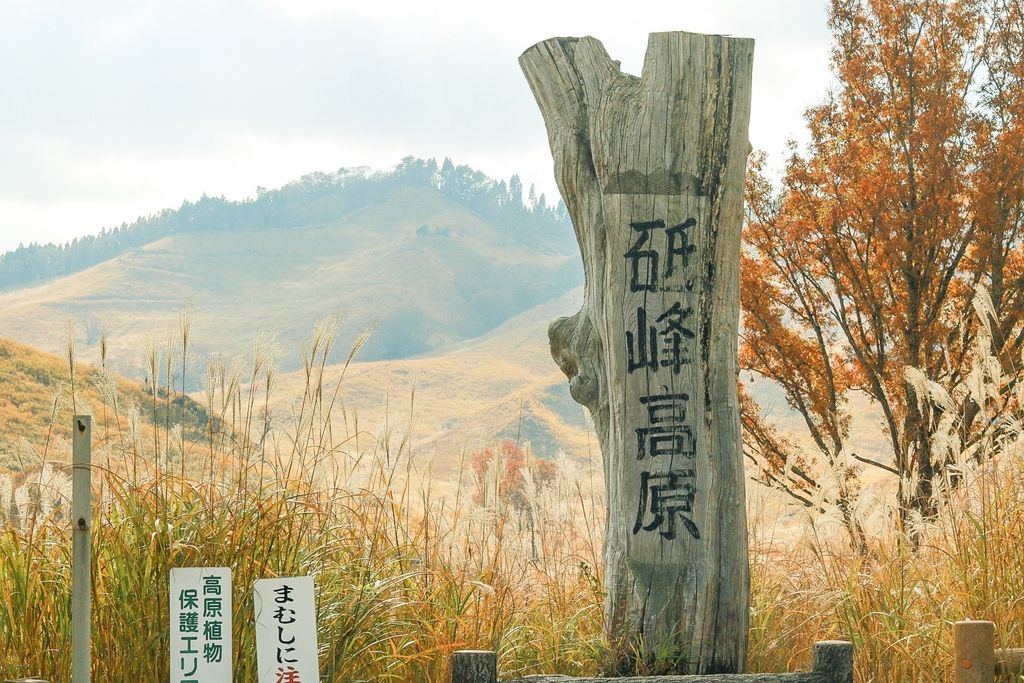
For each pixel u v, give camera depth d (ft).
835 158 35.86
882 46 36.14
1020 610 15.03
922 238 33.91
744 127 14.85
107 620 12.73
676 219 14.64
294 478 14.87
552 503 18.70
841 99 37.81
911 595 16.42
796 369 37.09
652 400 14.53
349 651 13.50
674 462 14.46
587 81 15.42
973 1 35.73
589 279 15.58
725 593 14.29
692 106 14.66
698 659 14.08
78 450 10.71
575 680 12.42
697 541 14.34
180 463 14.29
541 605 17.04
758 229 37.42
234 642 12.59
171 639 11.18
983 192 33.14
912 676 15.01
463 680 10.92
